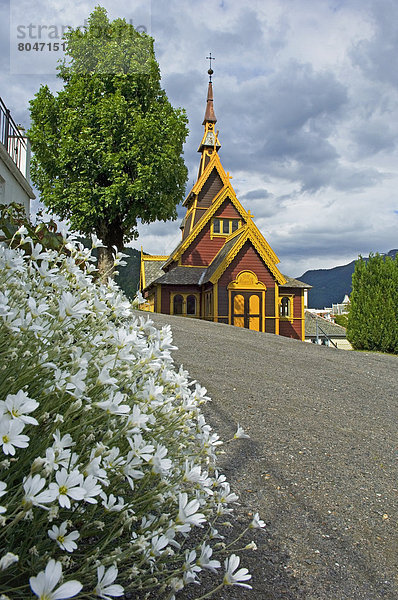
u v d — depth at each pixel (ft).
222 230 89.66
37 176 73.77
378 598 6.66
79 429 5.29
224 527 8.16
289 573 7.04
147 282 111.65
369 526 8.81
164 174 67.56
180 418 6.76
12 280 6.72
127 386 6.49
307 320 111.14
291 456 12.03
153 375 7.16
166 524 5.05
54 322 5.91
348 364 29.76
